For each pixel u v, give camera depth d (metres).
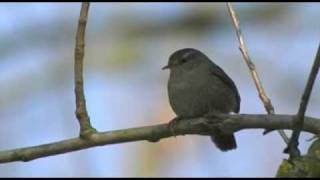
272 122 8.20
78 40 8.43
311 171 6.18
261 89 9.02
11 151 8.60
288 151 7.28
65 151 8.56
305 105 7.30
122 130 8.66
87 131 8.54
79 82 8.47
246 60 9.20
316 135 7.11
